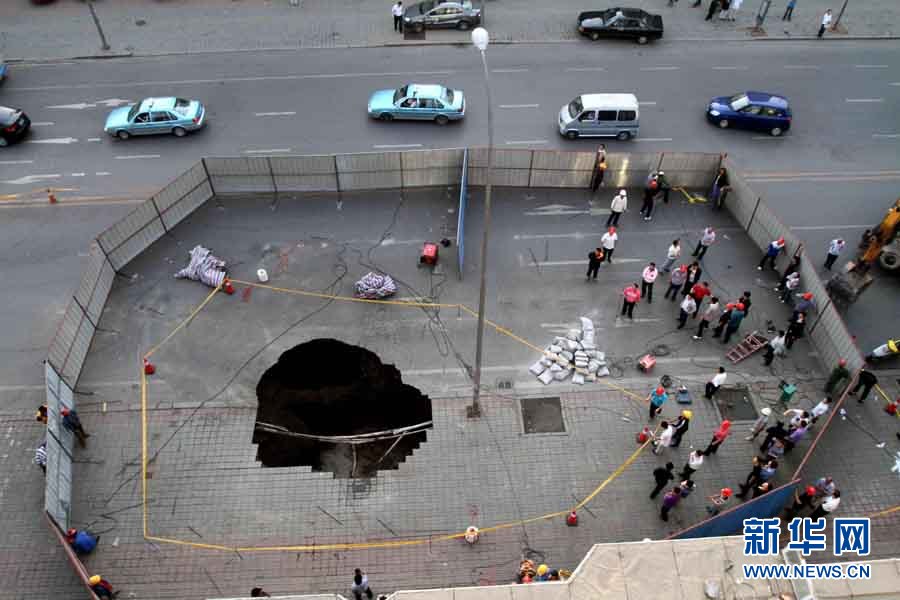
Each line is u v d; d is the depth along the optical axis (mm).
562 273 25578
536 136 30766
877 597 13016
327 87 33062
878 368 23219
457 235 26625
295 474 20297
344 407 22438
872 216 27875
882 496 20188
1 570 18625
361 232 26906
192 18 37281
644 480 20234
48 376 20281
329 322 23844
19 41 35312
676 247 24375
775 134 31172
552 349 22953
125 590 18078
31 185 28297
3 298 24578
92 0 38219
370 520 19391
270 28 36688
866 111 32406
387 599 13234
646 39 35812
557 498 19859
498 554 18797
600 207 28047
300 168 27438
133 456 20516
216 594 18047
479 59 34812
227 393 21969
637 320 24172
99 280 23938
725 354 23250
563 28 36906
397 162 27609
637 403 21906
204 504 19625
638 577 13344
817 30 37000
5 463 20656
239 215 27438
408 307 24375
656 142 30688
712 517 19188
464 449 20828
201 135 30547
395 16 35938
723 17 37469
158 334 23438
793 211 28000
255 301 24438
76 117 31281
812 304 23391
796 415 20469
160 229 26297
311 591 18125
